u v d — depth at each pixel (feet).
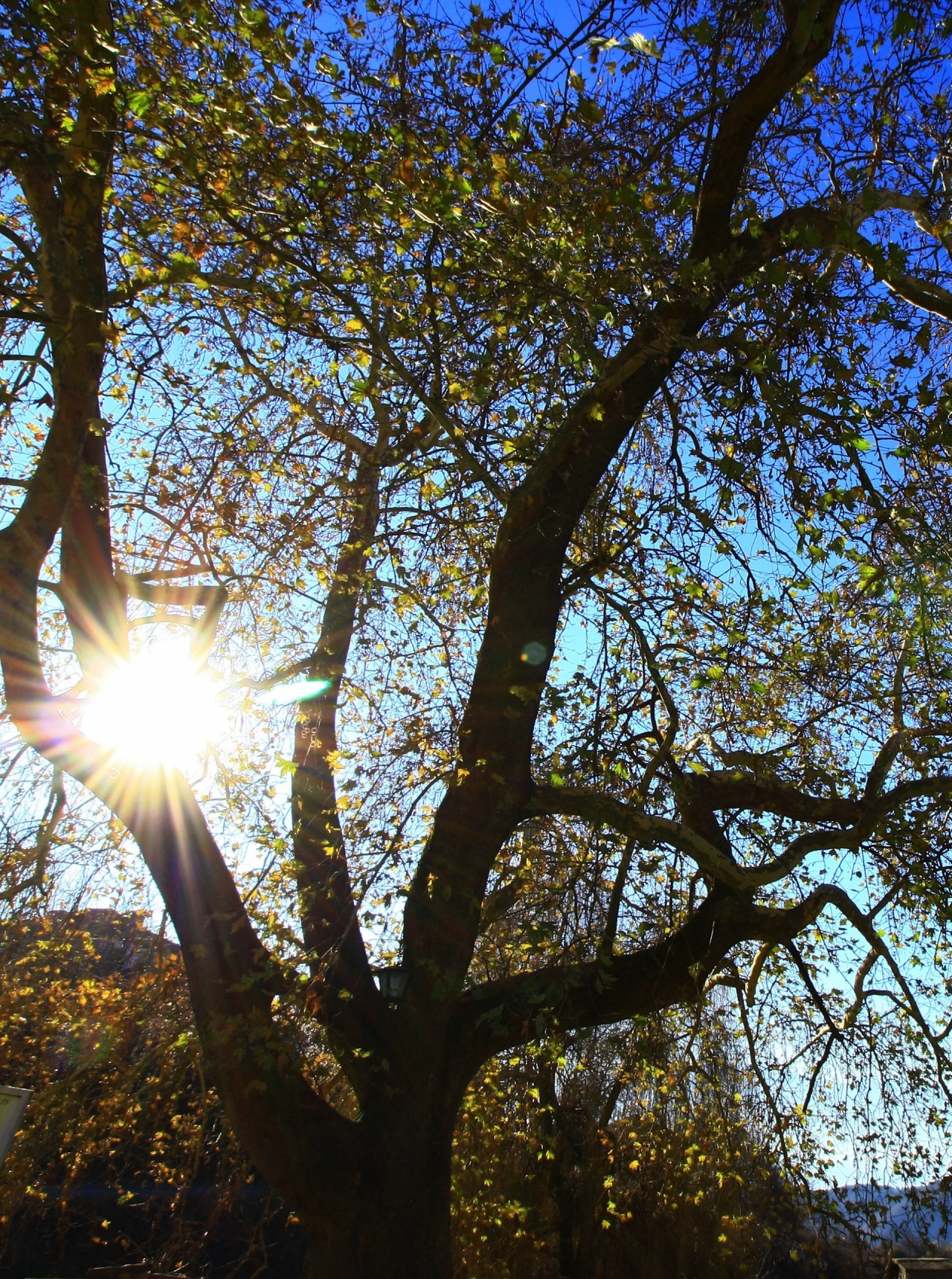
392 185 26.53
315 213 26.68
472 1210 41.24
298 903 25.99
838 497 25.17
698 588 28.19
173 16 24.67
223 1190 38.81
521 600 27.91
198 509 30.89
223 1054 22.66
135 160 27.14
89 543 26.27
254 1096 22.44
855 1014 36.06
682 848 27.32
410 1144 23.32
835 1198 37.11
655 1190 49.49
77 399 25.14
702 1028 40.11
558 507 28.02
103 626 25.70
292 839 28.07
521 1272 48.78
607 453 28.76
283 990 23.88
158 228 28.09
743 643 28.45
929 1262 36.37
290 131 25.17
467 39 25.94
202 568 30.04
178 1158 41.68
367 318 27.89
